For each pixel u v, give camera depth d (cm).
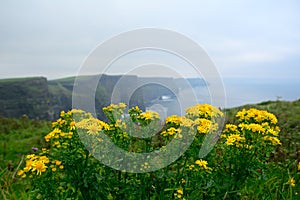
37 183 266
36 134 1106
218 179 306
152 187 306
